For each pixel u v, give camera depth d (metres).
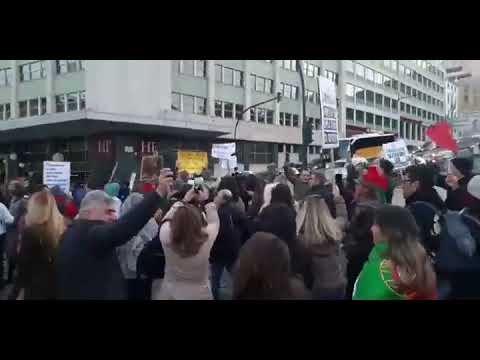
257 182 7.19
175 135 39.53
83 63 37.03
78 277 3.38
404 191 5.93
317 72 58.44
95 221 3.52
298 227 4.82
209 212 4.41
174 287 4.07
